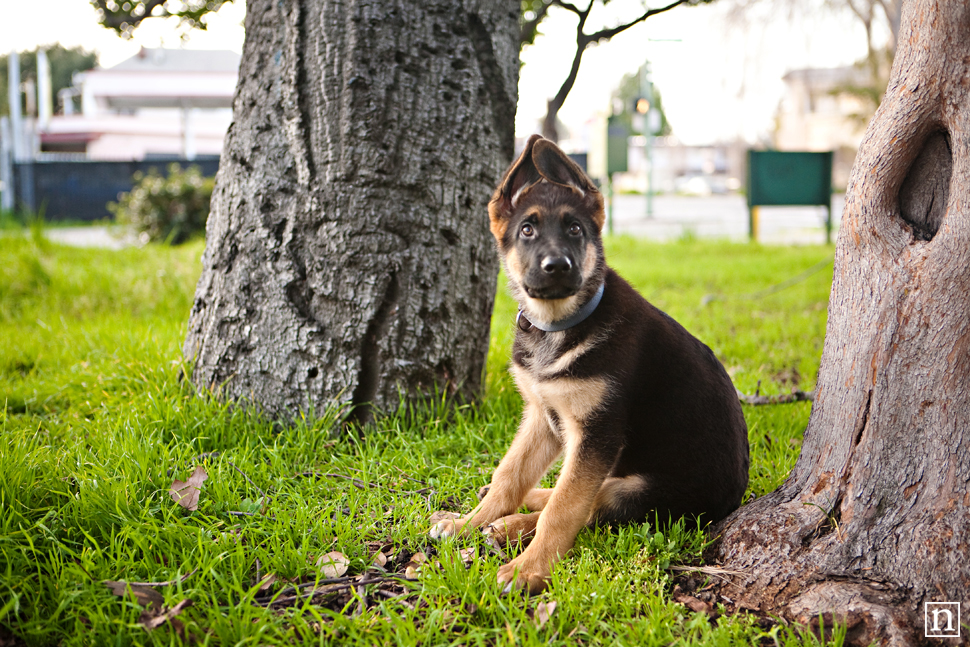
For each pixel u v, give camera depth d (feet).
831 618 7.48
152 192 43.88
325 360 12.39
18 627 7.25
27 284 23.68
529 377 10.11
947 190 7.84
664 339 9.94
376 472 11.05
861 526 7.94
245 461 10.81
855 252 8.41
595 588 8.09
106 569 8.08
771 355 18.95
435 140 12.71
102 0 20.10
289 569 8.45
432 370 12.98
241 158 12.89
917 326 7.75
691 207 104.99
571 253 9.45
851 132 121.19
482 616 7.80
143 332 18.24
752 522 8.80
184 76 95.25
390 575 8.48
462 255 13.17
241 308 12.64
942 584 7.28
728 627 7.50
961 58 7.48
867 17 55.21
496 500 10.23
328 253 12.35
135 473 9.96
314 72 12.31
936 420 7.64
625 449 9.94
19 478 9.27
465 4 12.99
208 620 7.39
